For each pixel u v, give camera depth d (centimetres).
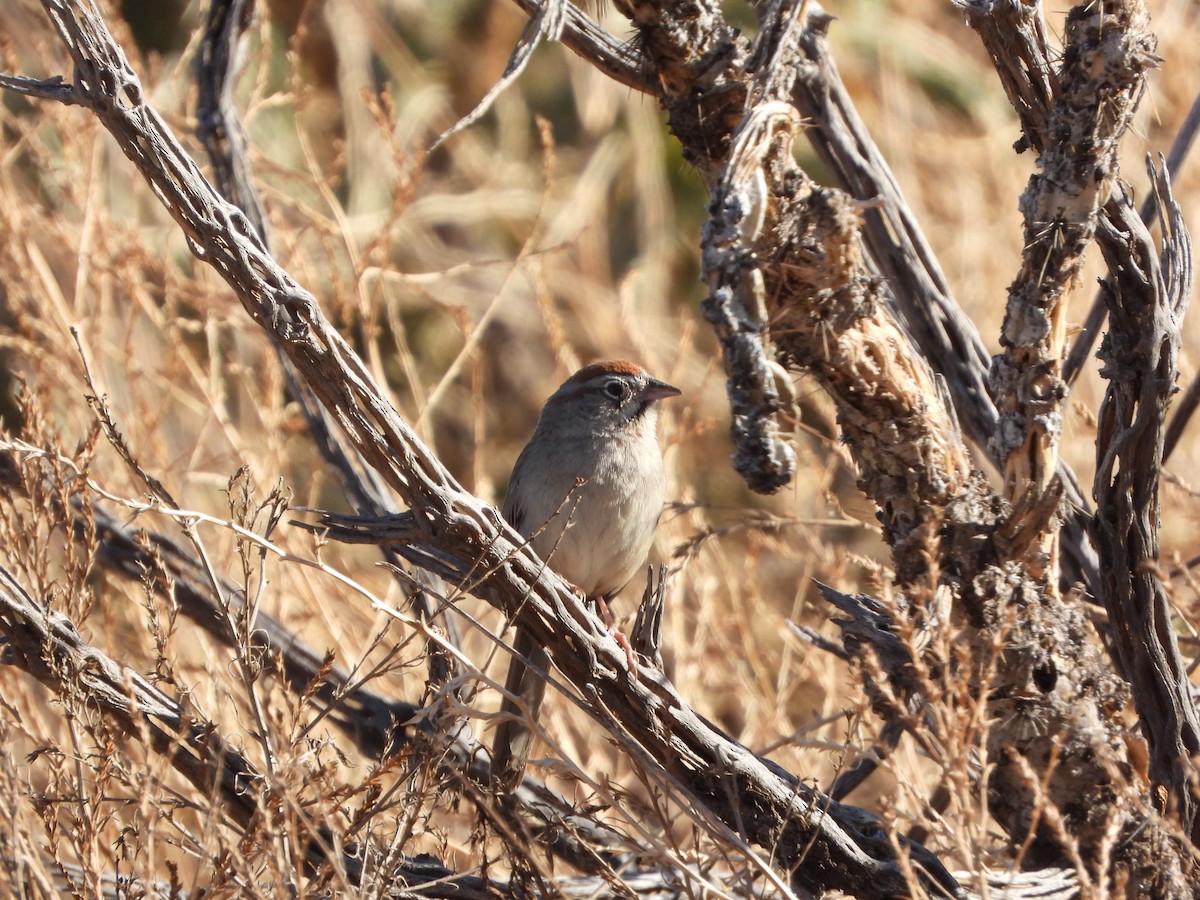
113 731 658
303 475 1330
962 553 630
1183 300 662
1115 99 606
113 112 569
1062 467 776
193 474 1039
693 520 1134
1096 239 643
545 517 940
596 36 758
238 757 685
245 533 612
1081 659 638
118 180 1432
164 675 688
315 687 655
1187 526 1109
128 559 841
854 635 657
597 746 953
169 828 794
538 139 1916
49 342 1072
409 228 1684
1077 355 780
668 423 1292
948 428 644
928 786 909
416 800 658
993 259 1530
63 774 666
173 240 1348
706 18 641
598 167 1820
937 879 650
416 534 645
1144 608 664
